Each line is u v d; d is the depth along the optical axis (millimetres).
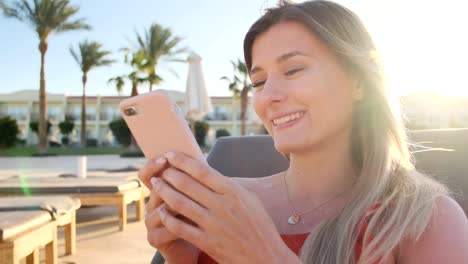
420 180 1161
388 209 1069
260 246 909
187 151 1024
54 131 37344
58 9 22953
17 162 19641
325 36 1142
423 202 1031
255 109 1260
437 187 1122
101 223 5262
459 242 986
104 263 3633
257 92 1284
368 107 1225
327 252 1062
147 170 976
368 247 1001
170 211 1008
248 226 906
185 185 907
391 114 1221
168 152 957
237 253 906
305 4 1210
